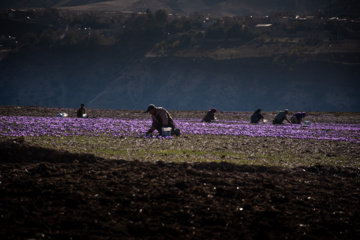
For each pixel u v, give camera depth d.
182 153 40.56
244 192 28.42
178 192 27.25
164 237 21.55
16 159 32.34
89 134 50.38
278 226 23.52
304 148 48.69
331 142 55.00
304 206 26.75
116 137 49.12
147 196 26.34
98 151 38.47
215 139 52.66
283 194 28.64
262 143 51.25
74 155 34.22
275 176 33.38
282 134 61.09
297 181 32.38
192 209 24.91
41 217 22.80
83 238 20.88
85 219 22.77
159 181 29.36
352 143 55.12
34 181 27.44
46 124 57.59
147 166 33.09
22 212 23.19
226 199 27.12
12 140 36.88
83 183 27.94
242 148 46.44
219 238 21.70
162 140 48.31
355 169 37.59
